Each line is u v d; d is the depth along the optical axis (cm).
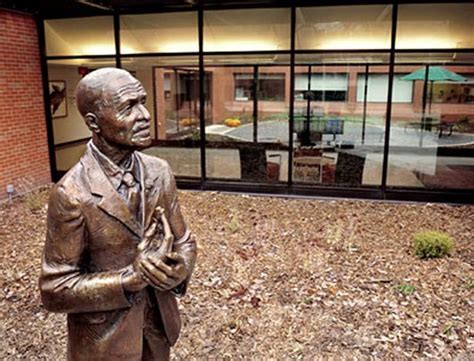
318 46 786
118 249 160
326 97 805
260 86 825
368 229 632
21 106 817
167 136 884
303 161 833
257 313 403
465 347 350
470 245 566
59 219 155
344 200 799
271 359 341
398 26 752
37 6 804
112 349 165
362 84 787
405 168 798
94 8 822
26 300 429
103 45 867
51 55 880
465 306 411
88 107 155
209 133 863
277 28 791
